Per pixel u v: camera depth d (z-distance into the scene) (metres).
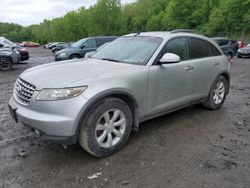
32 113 3.21
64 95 3.10
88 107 3.20
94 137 3.34
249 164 3.42
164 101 4.24
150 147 3.83
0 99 6.48
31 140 4.02
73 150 3.70
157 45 4.24
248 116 5.30
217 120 5.00
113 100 3.45
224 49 17.17
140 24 71.94
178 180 3.05
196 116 5.20
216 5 52.41
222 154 3.67
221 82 5.62
